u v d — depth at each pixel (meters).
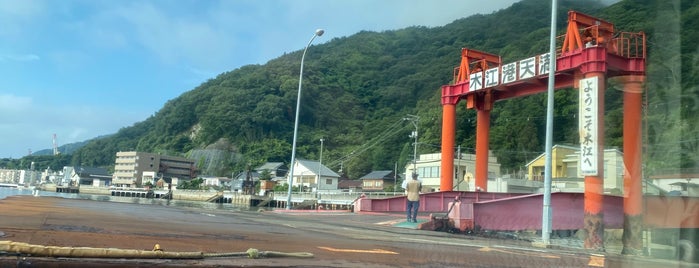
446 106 28.95
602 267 4.89
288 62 105.38
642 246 3.63
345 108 94.31
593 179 9.57
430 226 14.36
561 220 14.28
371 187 78.12
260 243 6.45
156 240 5.69
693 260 3.31
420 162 60.34
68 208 11.82
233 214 17.78
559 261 6.55
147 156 103.75
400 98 86.00
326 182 83.69
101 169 104.31
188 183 99.69
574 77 17.59
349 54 102.56
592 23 14.32
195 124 112.06
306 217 19.62
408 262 5.59
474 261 6.17
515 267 5.87
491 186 26.95
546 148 13.09
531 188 25.39
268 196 80.38
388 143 82.50
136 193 97.44
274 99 96.81
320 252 5.89
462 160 45.28
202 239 6.34
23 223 6.45
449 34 77.81
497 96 27.05
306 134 93.44
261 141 96.31
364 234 10.26
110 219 8.88
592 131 9.68
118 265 3.74
